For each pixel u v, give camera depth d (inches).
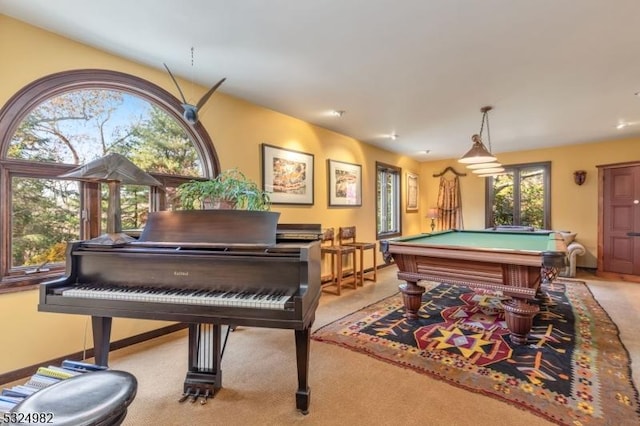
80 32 89.4
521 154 262.7
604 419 65.7
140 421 66.9
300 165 173.9
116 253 70.7
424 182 319.0
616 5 76.4
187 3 76.3
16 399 58.2
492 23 84.6
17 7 78.3
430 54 101.7
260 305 60.4
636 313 134.3
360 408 71.1
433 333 113.3
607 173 210.4
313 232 88.0
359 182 223.9
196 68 112.1
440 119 173.0
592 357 93.4
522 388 77.8
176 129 121.4
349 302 155.0
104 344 74.3
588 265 233.5
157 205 114.8
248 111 145.5
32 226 88.1
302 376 69.6
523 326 101.7
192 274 69.0
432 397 75.0
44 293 68.2
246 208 108.8
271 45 96.3
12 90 82.9
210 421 67.0
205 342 78.4
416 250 116.8
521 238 152.7
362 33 89.7
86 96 98.3
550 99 142.0
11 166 83.2
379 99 142.9
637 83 124.4
